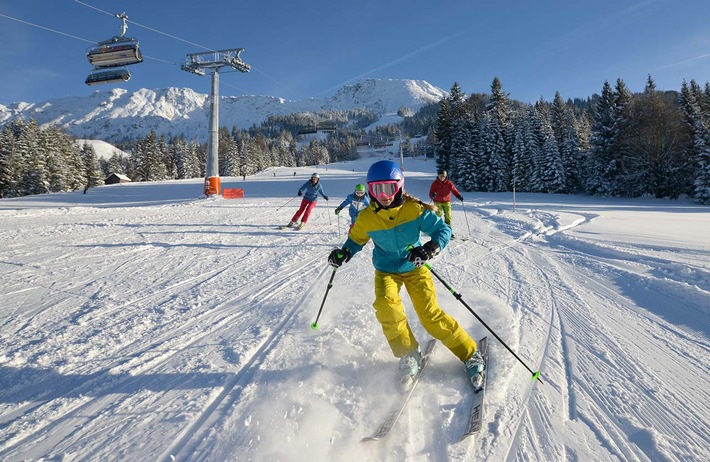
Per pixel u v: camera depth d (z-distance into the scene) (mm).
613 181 33562
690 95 31891
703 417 2150
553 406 2271
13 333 3545
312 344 3180
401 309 2721
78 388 2631
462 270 5691
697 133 27453
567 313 3803
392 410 2246
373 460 1861
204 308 4203
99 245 7746
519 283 4938
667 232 7965
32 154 55219
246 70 25484
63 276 5531
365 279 5262
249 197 25844
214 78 24625
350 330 3438
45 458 1984
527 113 39750
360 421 2154
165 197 29531
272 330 3545
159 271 5848
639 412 2201
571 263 5922
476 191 40781
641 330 3348
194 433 2137
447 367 2760
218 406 2377
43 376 2785
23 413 2363
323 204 18453
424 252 2566
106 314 4039
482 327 3395
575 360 2824
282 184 39688
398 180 2662
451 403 2312
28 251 7141
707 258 5266
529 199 28688
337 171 74562
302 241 8469
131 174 89875
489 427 2098
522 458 1869
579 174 37438
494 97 42188
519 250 7078
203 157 100375
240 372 2785
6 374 2814
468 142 41344
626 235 7574
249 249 7578
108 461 1957
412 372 2549
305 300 4414
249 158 102562
